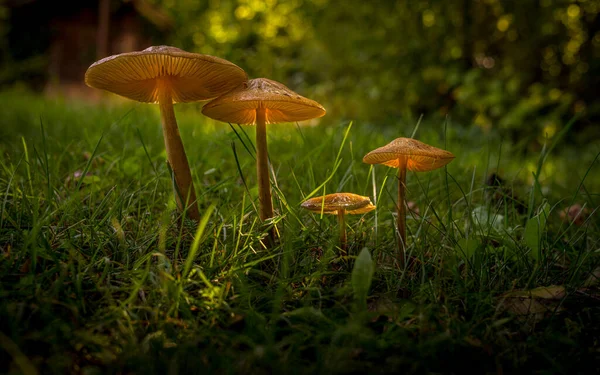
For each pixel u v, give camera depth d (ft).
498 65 3.58
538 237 0.68
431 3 3.51
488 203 0.84
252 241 0.67
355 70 3.67
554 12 3.39
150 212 0.73
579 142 2.97
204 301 0.56
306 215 0.82
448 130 1.93
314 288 0.59
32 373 0.45
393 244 0.76
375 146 1.36
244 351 0.51
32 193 0.73
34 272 0.55
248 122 0.86
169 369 0.47
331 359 0.49
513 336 0.58
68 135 1.37
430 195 1.04
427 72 3.48
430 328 0.55
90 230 0.66
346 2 3.75
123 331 0.51
